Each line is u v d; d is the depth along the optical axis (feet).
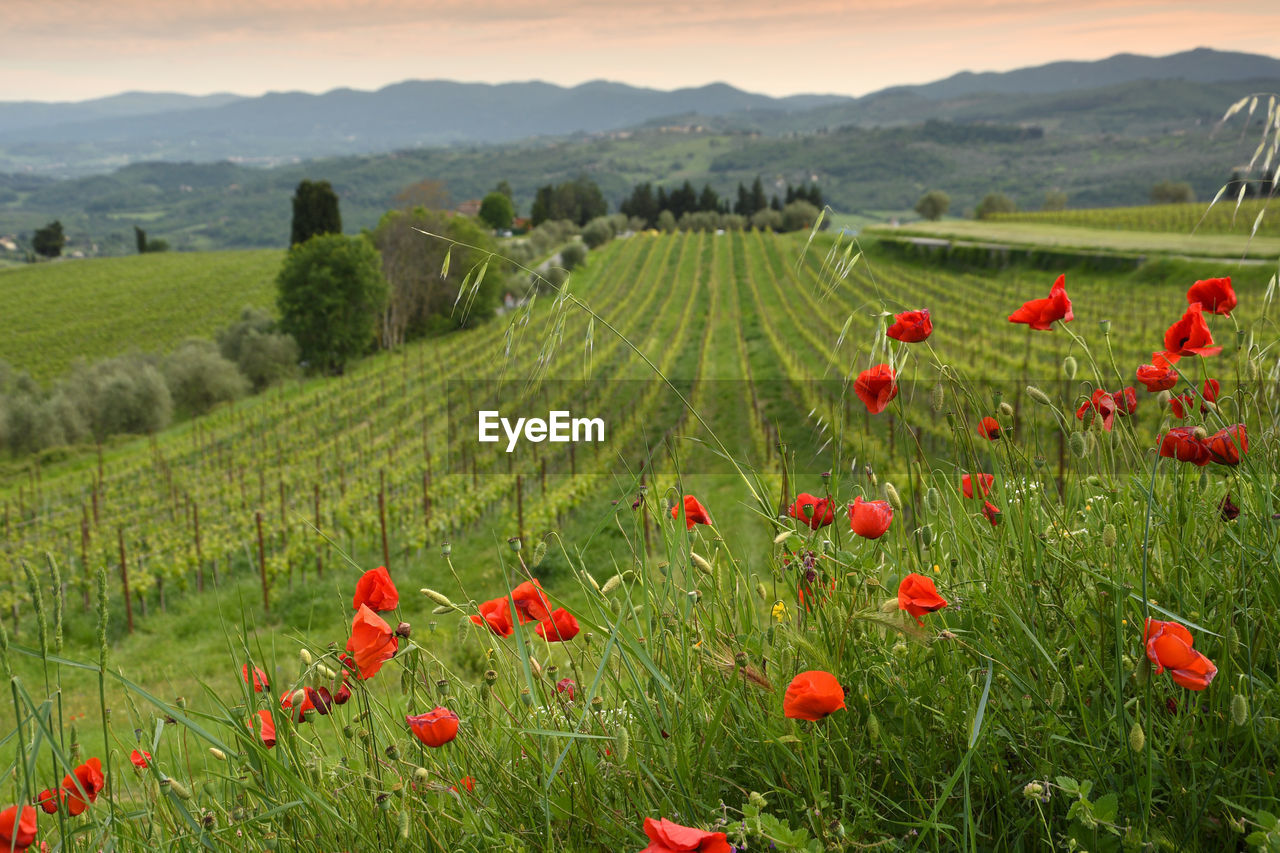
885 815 4.86
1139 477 6.05
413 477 70.74
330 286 158.20
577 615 5.00
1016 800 4.66
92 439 122.11
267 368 153.38
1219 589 5.14
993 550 5.98
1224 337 50.11
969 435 5.89
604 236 315.58
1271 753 4.43
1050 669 5.00
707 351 129.18
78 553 54.13
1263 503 5.04
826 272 5.32
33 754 3.88
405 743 5.74
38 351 204.85
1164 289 142.00
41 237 420.77
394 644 4.85
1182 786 4.30
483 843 4.88
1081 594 5.41
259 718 5.37
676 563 5.49
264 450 97.66
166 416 127.03
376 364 158.71
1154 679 4.72
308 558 47.39
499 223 347.77
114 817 4.62
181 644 36.58
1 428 113.19
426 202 286.87
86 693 23.67
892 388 5.50
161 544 53.52
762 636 5.59
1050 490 5.86
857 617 4.74
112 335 216.95
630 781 5.11
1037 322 6.00
